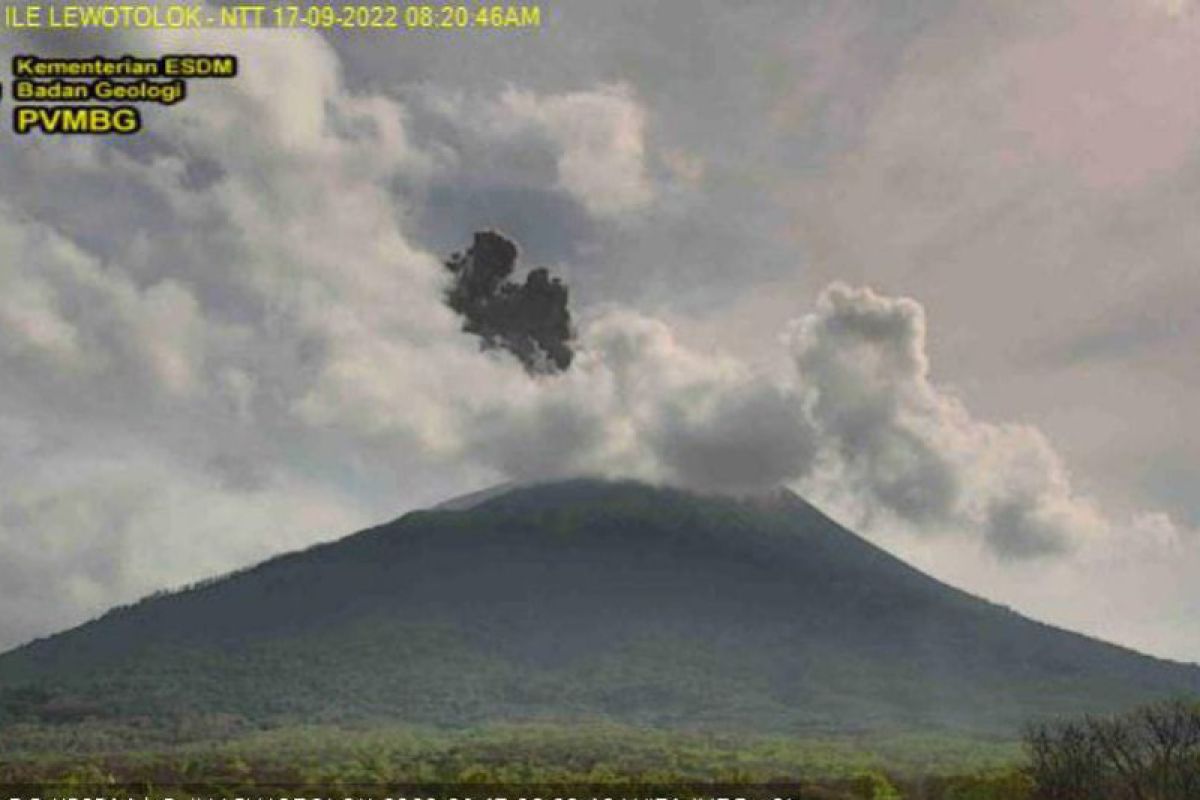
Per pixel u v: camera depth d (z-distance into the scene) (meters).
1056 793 110.38
